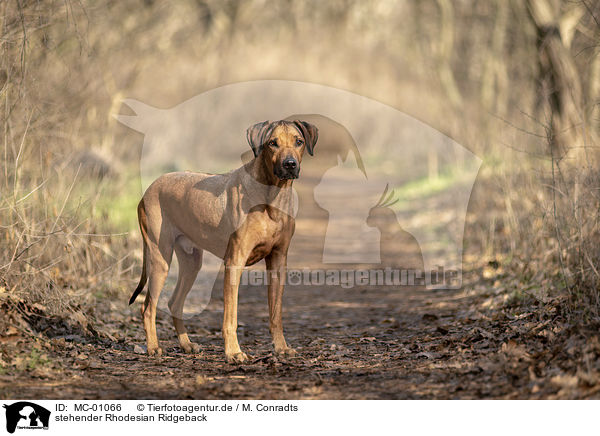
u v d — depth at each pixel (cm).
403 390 539
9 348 611
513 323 721
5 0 805
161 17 2131
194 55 2464
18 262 711
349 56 2759
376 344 764
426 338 745
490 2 2133
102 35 1548
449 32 2272
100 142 1270
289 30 2961
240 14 2784
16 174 762
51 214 780
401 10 2886
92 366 615
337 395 536
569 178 824
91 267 884
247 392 544
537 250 952
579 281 700
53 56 1027
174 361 667
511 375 525
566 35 1382
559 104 1292
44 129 898
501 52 1939
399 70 2662
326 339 815
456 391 520
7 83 743
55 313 719
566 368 508
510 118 1670
